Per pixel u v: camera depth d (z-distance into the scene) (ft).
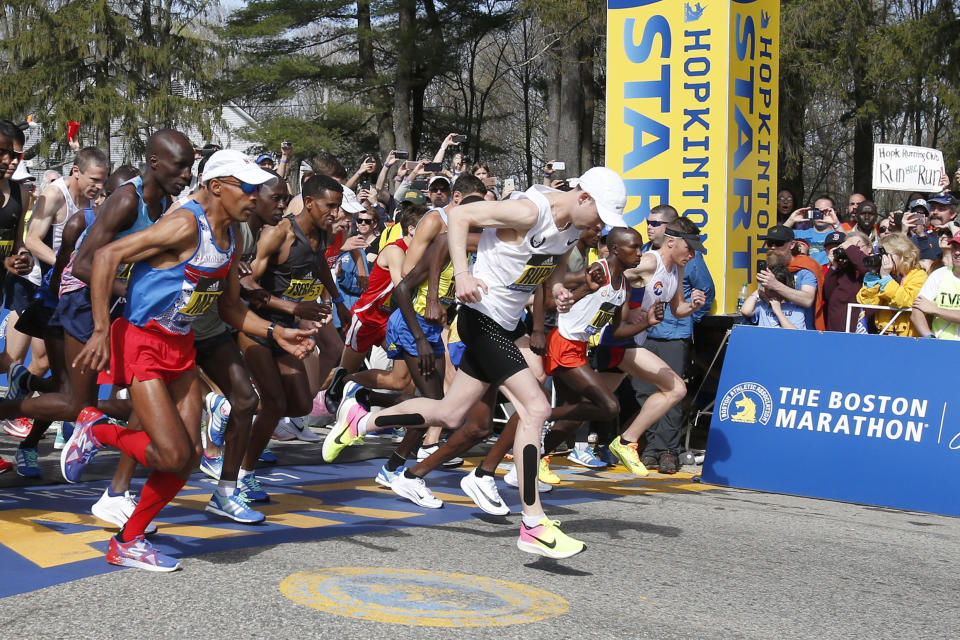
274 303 16.34
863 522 19.25
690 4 26.84
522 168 131.23
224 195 13.06
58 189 21.90
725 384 23.31
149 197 15.07
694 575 14.48
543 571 14.29
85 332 17.97
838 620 12.63
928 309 23.12
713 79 26.73
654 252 21.09
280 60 86.12
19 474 20.27
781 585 14.17
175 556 14.11
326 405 29.89
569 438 29.14
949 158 63.46
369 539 15.81
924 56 62.39
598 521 18.22
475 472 18.21
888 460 20.99
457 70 94.17
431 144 102.27
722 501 20.95
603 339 21.22
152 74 99.04
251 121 99.60
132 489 19.33
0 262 19.76
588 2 61.00
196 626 11.06
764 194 28.71
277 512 17.81
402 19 87.35
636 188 27.94
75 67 96.68
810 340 22.36
